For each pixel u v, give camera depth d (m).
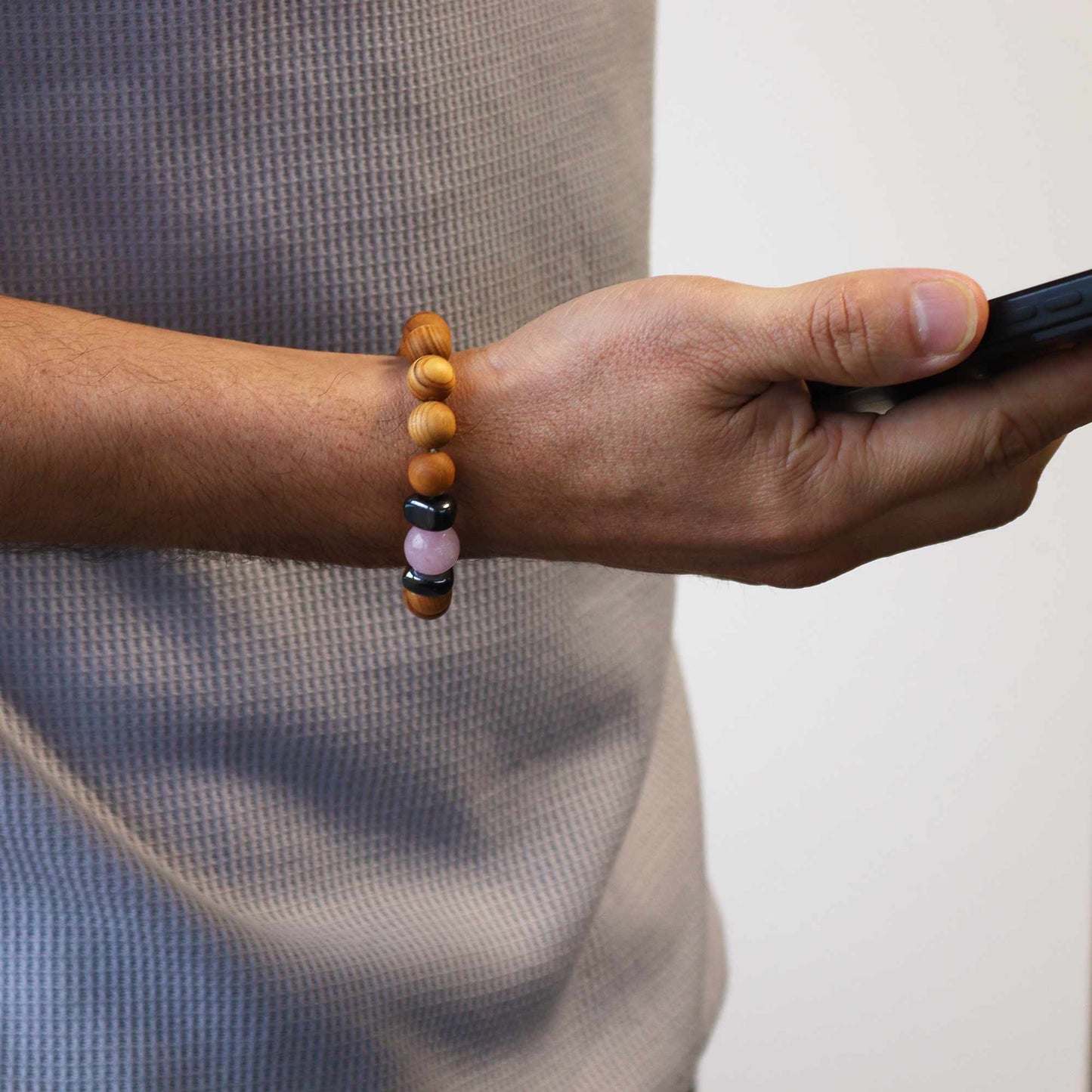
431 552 0.58
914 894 1.37
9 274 0.60
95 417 0.56
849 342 0.55
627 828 0.68
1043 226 1.17
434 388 0.57
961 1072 1.40
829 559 0.60
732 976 1.42
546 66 0.64
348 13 0.60
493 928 0.66
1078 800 1.31
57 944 0.61
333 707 0.63
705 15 1.18
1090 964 1.34
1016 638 1.28
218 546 0.59
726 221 1.24
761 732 1.36
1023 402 0.56
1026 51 1.13
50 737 0.62
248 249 0.61
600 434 0.58
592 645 0.67
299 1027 0.63
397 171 0.62
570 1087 0.68
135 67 0.60
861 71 1.17
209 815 0.63
